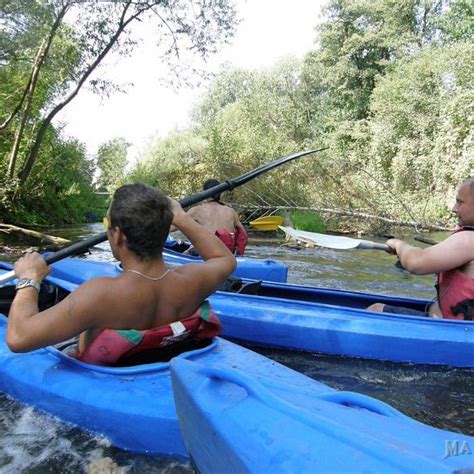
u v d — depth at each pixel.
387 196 10.16
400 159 12.91
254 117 18.28
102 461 1.82
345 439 1.11
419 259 2.84
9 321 1.73
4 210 10.76
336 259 7.39
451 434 1.19
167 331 1.86
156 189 1.76
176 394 1.58
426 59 14.60
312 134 20.77
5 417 2.11
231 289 3.66
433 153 12.21
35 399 2.01
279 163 3.14
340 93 22.08
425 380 2.79
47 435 1.98
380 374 2.87
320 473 1.05
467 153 11.22
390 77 17.73
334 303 3.69
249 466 1.17
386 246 3.11
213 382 1.48
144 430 1.76
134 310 1.78
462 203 2.82
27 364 2.11
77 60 10.80
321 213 10.23
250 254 7.76
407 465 0.98
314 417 1.20
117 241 1.75
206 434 1.37
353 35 21.50
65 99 10.59
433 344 2.85
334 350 3.04
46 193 11.93
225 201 12.19
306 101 22.42
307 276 6.13
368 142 16.62
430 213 10.84
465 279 2.86
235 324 3.23
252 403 1.33
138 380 1.87
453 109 11.94
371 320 3.01
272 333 3.15
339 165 11.16
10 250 7.79
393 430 1.17
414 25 21.42
